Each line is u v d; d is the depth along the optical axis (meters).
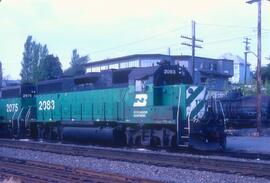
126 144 24.22
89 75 26.67
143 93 22.41
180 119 20.83
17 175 13.83
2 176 13.87
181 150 21.61
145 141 22.36
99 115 25.44
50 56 68.12
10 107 35.09
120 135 24.16
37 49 91.50
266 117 40.09
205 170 14.57
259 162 15.52
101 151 20.34
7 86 37.28
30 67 90.94
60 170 14.55
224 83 62.16
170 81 22.50
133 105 23.00
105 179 12.35
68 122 28.06
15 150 22.89
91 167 16.23
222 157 18.38
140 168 15.45
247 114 39.78
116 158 17.92
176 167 15.38
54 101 29.67
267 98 40.44
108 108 24.80
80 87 27.42
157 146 22.16
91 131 25.66
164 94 22.06
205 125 20.67
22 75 90.44
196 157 17.20
